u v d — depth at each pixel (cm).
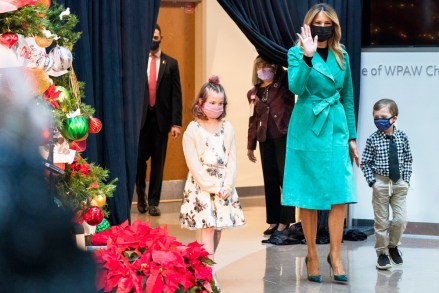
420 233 793
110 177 576
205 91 564
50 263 78
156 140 920
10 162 78
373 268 648
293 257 694
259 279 607
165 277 254
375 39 802
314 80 592
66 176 380
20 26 327
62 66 363
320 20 584
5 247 76
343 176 591
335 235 597
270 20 733
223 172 565
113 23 571
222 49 1045
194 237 785
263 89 777
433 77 791
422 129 793
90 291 79
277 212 779
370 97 800
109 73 572
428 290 572
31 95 91
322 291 568
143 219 902
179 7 1041
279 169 772
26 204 77
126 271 250
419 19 796
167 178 1057
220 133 570
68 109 368
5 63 305
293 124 603
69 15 399
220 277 614
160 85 914
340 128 596
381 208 640
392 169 634
